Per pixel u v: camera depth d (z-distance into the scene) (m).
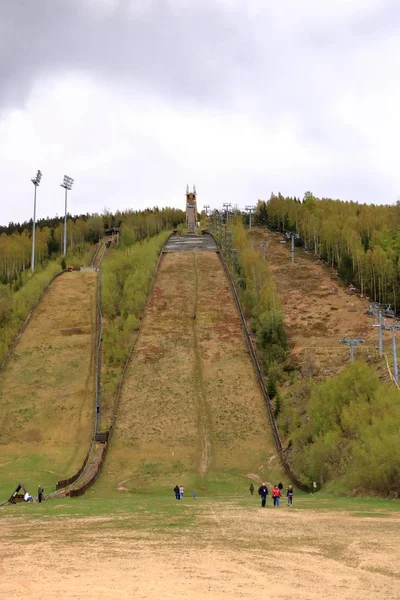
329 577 21.88
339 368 89.06
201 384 93.12
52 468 72.94
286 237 191.50
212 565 23.58
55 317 122.44
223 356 102.06
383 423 54.09
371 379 65.75
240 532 31.55
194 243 185.12
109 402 89.50
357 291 131.62
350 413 62.78
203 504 47.88
